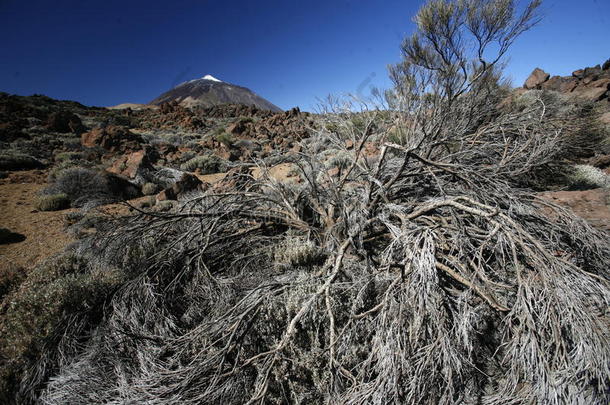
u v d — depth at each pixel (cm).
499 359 275
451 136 507
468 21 504
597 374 215
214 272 426
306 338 291
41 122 2325
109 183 942
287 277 355
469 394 244
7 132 1747
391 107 512
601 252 327
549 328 246
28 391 275
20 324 321
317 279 333
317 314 295
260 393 241
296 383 259
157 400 239
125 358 296
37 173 1202
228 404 250
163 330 323
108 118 3231
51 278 410
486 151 540
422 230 298
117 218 446
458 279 272
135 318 325
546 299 251
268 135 2475
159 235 466
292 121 2991
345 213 382
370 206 396
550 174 640
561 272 256
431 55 555
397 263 285
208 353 280
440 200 350
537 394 225
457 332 238
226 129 2659
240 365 271
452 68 512
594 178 648
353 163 478
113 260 430
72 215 726
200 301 378
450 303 275
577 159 796
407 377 236
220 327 291
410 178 470
